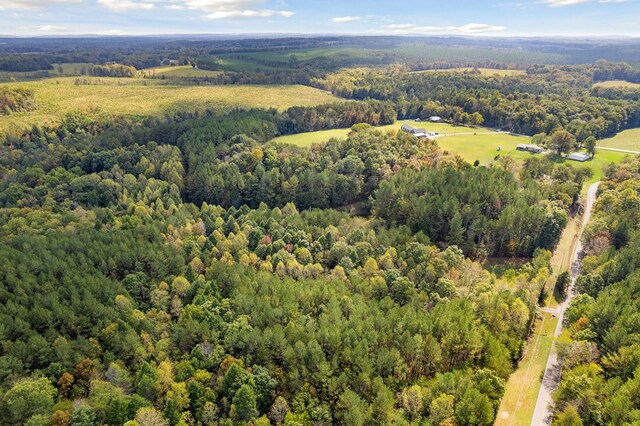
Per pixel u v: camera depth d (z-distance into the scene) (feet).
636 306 342.44
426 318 338.95
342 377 290.35
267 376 296.51
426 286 404.98
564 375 309.01
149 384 284.00
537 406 301.43
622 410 255.91
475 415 268.41
